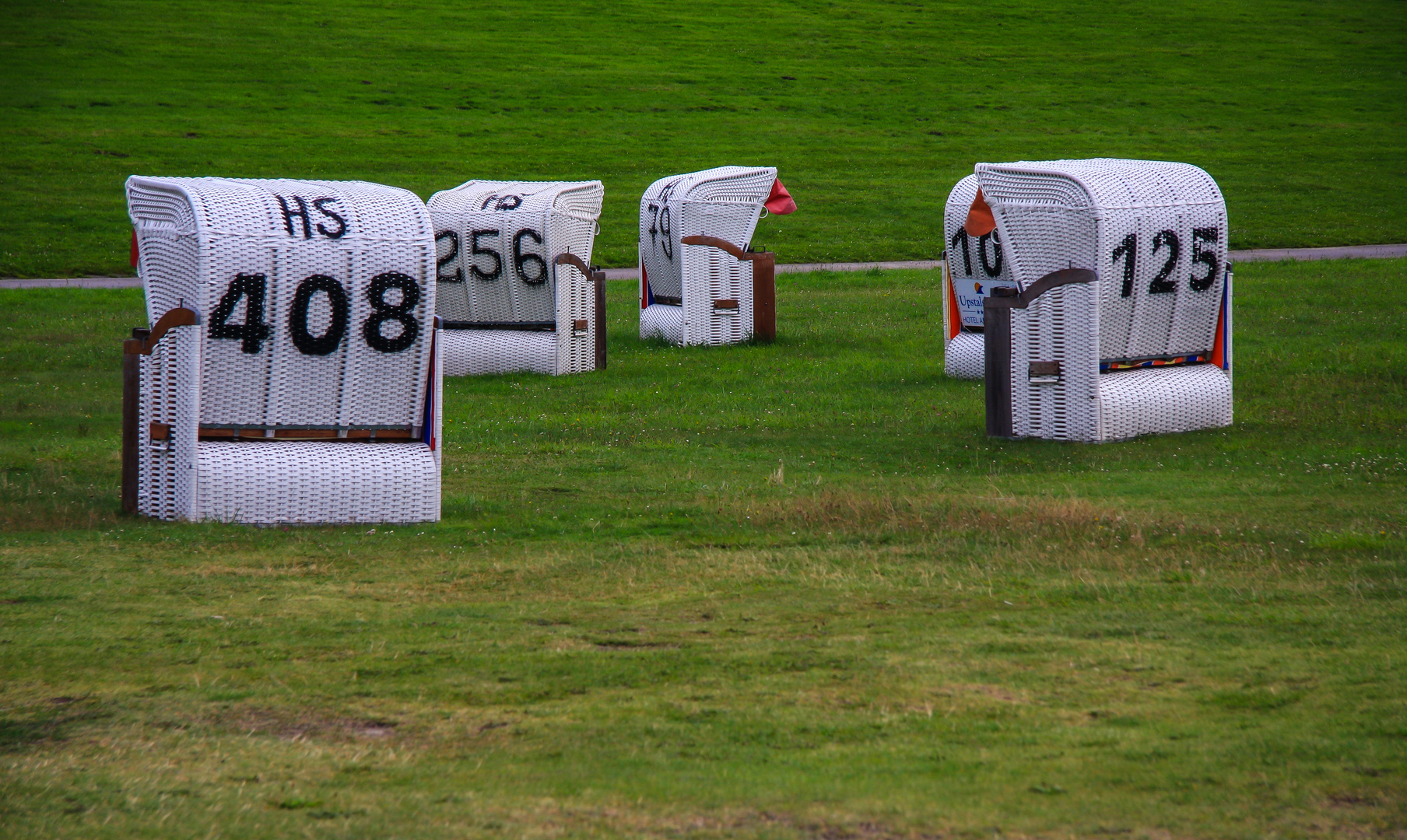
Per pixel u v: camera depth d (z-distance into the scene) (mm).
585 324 77500
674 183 90562
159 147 190375
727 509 42219
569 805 20312
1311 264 129250
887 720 23719
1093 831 19141
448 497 44812
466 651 27766
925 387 69938
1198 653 27109
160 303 42219
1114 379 55250
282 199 41156
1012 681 25688
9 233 147875
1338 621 29078
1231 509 41438
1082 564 34844
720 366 78875
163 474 40500
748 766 21766
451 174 187750
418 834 19312
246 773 21594
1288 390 66812
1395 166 198000
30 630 28797
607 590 32719
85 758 22125
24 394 67062
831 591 32469
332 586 33000
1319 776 20797
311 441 41625
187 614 30203
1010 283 70125
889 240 159000
